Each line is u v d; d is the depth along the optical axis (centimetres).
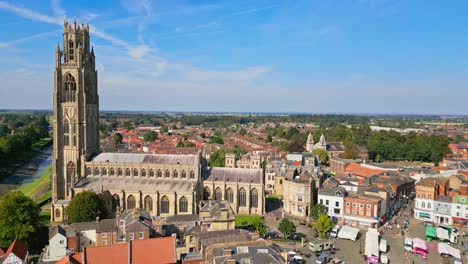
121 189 17000
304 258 12356
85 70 17988
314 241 13275
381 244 13112
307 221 16712
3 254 10931
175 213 16800
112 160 18638
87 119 18338
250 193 17938
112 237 11525
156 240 10025
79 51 17650
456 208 16388
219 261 8581
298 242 13950
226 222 12694
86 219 13688
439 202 16788
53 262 10156
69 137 17938
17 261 10588
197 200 17338
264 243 10288
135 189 17075
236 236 10700
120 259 9506
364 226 16088
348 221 16462
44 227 13225
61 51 17662
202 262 9581
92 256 9369
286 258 9519
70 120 17788
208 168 19150
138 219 11494
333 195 16762
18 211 12031
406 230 15625
